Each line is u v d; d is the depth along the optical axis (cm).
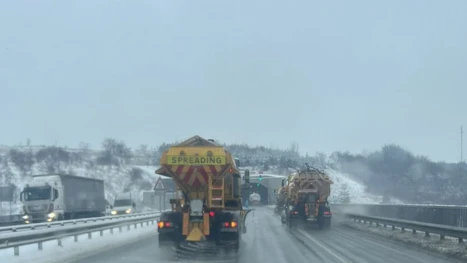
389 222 3225
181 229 2055
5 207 5616
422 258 1856
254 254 2005
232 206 2172
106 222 2797
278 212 5684
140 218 3666
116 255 2008
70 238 2511
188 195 2122
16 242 1795
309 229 3653
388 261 1756
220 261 1789
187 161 2081
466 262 1753
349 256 1906
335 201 6191
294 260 1789
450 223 2636
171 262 1770
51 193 4559
